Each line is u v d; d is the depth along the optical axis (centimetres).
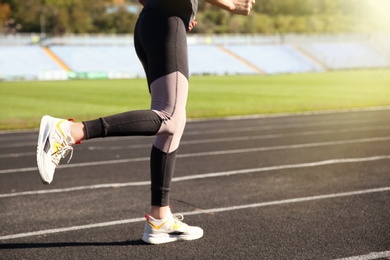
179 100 310
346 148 803
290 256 317
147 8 317
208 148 848
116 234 372
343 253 322
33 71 4216
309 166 652
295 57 5444
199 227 382
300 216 413
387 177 568
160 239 345
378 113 1471
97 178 603
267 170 631
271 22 8950
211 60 4984
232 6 316
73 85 3194
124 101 2070
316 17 9769
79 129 289
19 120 1428
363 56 5725
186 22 319
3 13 7112
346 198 474
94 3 7669
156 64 309
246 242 346
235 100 2050
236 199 480
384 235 359
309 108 1658
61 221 413
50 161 285
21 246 347
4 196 514
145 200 487
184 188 534
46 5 7369
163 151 336
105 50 4847
